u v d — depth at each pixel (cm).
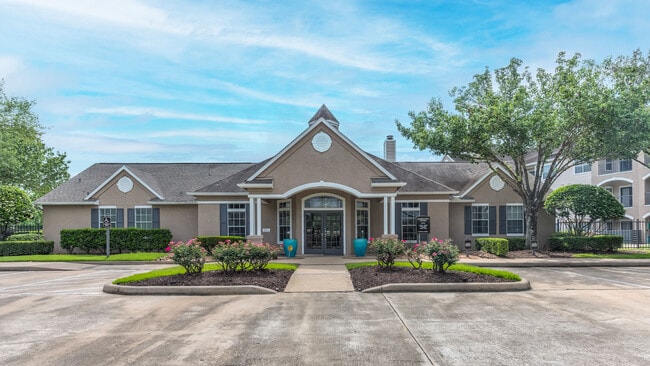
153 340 726
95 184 2600
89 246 2319
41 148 4328
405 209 2356
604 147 2005
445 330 773
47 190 4466
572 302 1009
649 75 2209
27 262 1953
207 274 1315
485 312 911
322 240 2161
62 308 981
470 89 2306
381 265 1436
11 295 1153
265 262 1384
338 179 2070
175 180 2677
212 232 2359
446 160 3591
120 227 2448
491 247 2153
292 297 1084
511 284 1155
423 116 2227
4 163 3275
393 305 984
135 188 2475
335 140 2084
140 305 1002
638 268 1722
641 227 3319
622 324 810
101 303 1030
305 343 704
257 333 762
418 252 1384
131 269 1750
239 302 1027
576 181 3931
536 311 919
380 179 2067
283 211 2262
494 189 2467
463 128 2052
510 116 1953
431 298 1061
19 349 684
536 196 2250
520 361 614
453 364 605
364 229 2261
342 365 604
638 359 622
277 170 2073
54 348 688
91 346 696
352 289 1178
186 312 928
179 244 1359
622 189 3612
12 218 2439
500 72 2288
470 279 1217
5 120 3512
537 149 2272
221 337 739
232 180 2411
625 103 1878
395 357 634
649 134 1862
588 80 1941
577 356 635
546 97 2145
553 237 2295
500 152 2144
